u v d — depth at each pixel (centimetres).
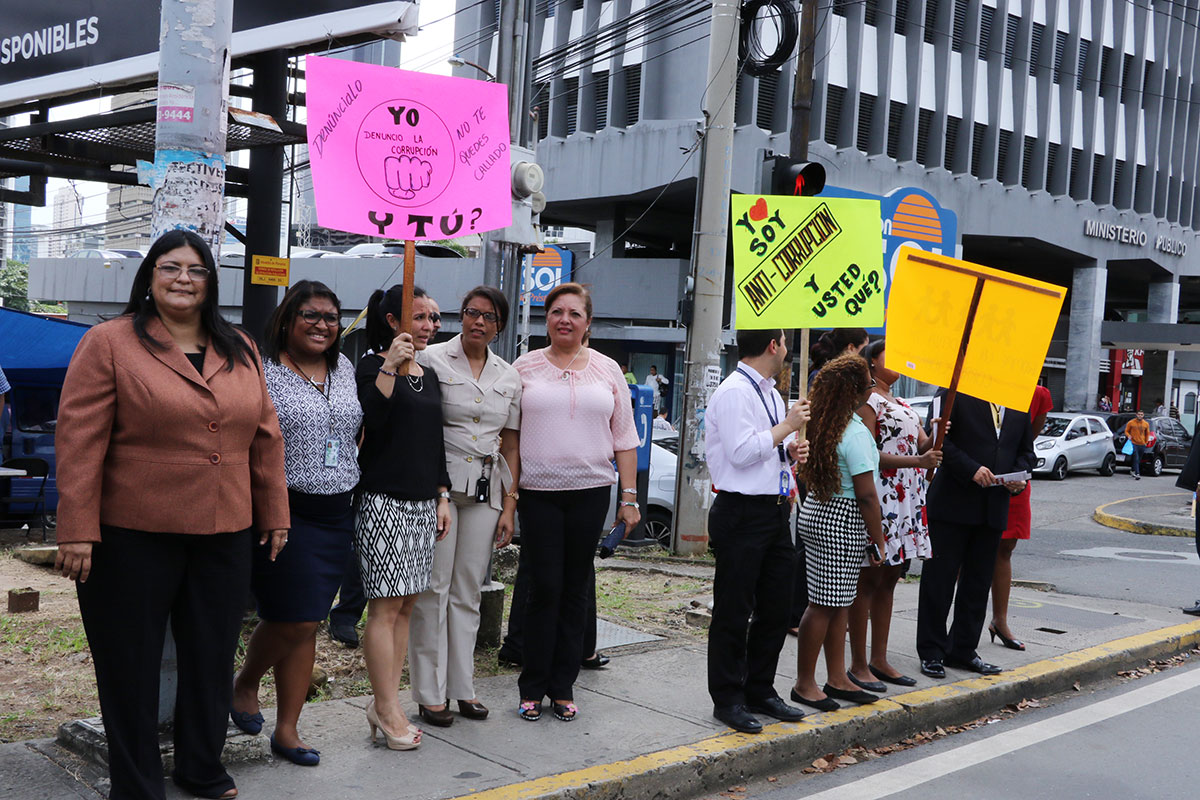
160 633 358
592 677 580
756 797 455
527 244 741
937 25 2825
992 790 470
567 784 414
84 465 336
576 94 2794
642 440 1122
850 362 516
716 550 500
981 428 610
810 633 533
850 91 2622
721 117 1062
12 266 5925
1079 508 1867
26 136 973
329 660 581
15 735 452
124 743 352
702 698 546
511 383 489
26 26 1047
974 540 625
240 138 992
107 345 343
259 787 398
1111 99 3347
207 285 360
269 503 383
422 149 448
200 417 351
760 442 477
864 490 514
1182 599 961
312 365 423
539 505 493
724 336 2480
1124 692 646
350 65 434
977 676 620
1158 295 3788
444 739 464
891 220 1288
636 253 3519
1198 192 3853
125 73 958
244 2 945
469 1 2934
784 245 521
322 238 4450
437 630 479
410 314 444
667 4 2366
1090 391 3431
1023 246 3250
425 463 444
